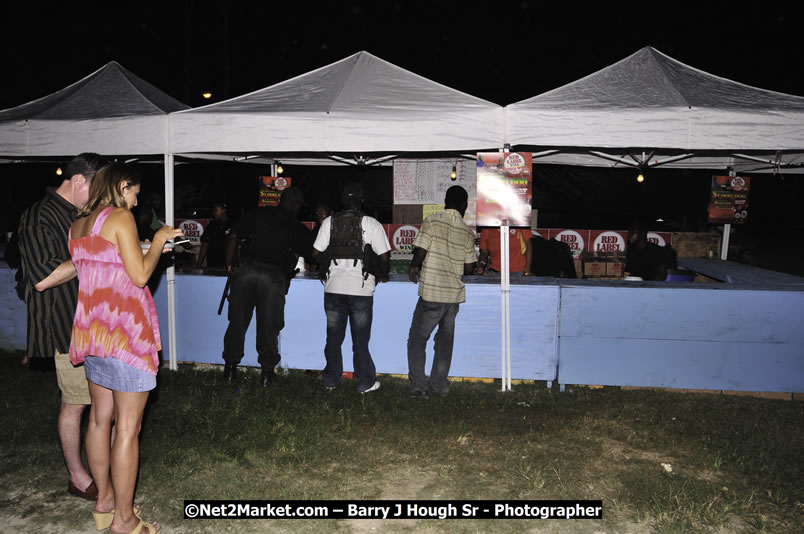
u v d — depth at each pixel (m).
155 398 4.97
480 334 5.44
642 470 3.78
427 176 8.01
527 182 5.10
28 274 3.02
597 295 5.20
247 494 3.41
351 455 3.96
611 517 3.23
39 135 5.49
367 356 5.10
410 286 5.52
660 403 5.02
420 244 4.92
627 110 4.79
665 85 5.16
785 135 4.68
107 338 2.75
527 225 5.14
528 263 7.17
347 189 4.98
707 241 9.07
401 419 4.61
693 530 3.07
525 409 4.89
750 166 7.93
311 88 5.78
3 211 10.68
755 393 5.21
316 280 5.64
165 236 2.84
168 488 3.47
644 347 5.20
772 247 14.16
